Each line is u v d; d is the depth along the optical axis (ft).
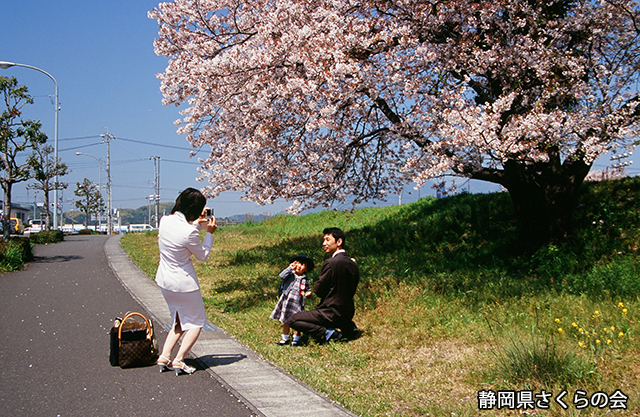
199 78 28.48
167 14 32.48
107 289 28.50
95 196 193.88
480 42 29.60
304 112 27.45
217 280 33.50
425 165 29.27
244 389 12.30
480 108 24.99
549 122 24.89
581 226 31.99
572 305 19.25
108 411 10.84
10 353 15.39
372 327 18.92
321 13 27.78
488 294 22.09
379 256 38.24
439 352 15.75
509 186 32.12
